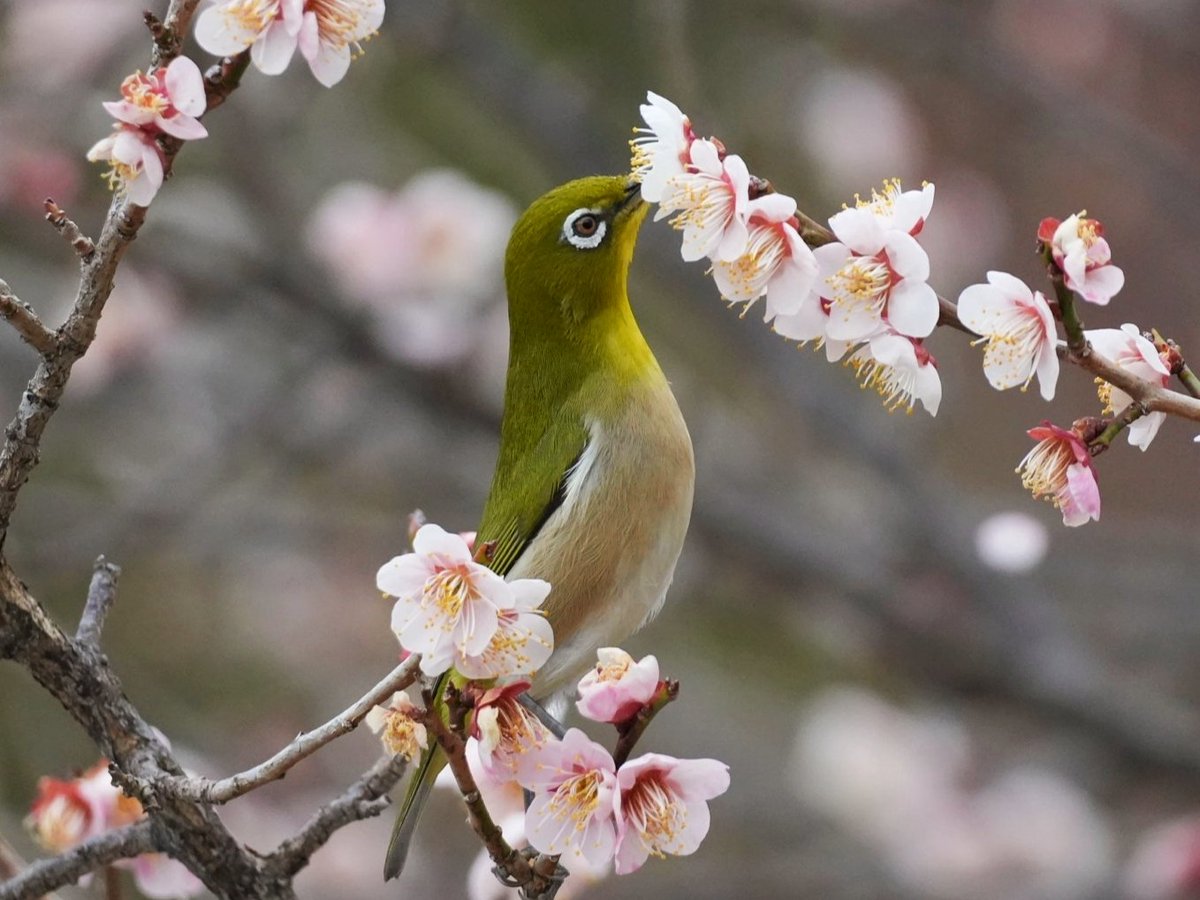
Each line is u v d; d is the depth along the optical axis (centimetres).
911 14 1482
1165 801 1371
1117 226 1684
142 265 1326
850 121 1491
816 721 1389
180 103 452
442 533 457
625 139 1376
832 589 1366
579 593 721
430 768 605
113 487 1407
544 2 1419
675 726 1472
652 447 721
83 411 1398
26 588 545
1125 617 1446
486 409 1380
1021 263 1647
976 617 1362
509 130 1409
